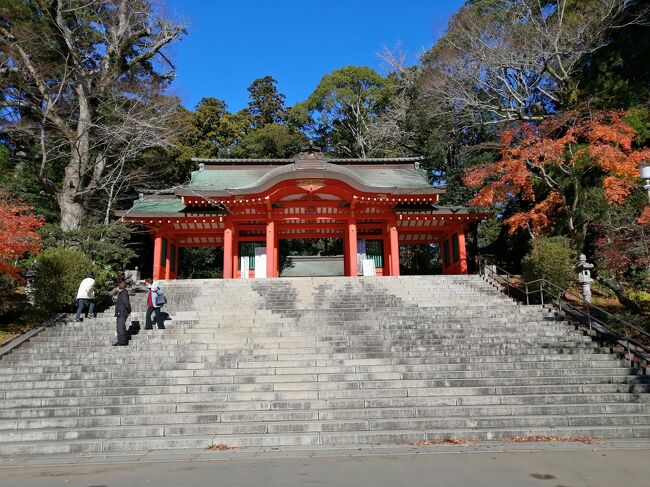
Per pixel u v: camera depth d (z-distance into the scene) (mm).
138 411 8992
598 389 9656
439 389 9594
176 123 27828
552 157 17375
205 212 22609
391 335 12406
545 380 9945
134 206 23594
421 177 25938
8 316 15328
